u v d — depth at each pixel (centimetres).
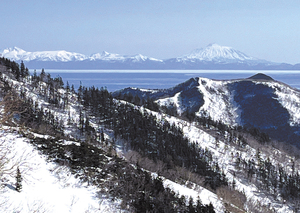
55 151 3472
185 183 5372
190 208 3688
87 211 2658
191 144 13550
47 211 2372
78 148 3778
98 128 12862
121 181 3519
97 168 3588
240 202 6391
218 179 9956
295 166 15988
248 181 12662
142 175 4009
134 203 3259
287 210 10800
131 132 12438
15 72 16112
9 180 2509
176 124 16688
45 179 2847
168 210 3434
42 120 9712
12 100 2372
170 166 8306
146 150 10562
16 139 3253
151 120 14850
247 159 15050
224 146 15812
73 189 2933
